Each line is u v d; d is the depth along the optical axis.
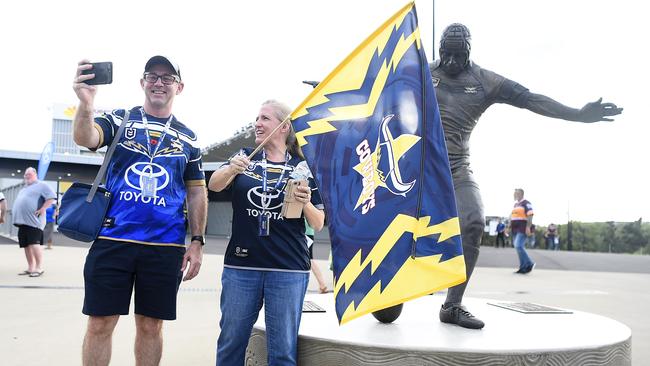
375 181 2.66
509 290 9.03
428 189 2.68
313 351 2.96
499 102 3.85
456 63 3.73
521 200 12.51
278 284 2.78
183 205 3.03
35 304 6.32
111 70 2.63
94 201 2.78
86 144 2.74
